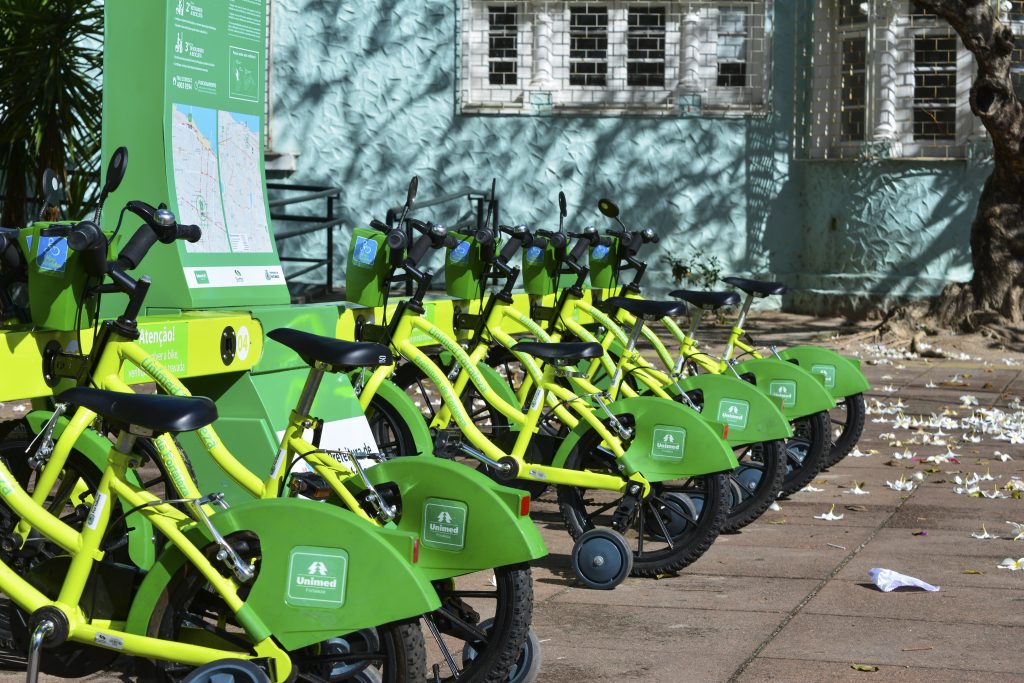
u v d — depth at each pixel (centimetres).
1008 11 1330
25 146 941
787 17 1481
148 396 274
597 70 1505
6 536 337
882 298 1414
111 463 290
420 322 493
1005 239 1236
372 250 496
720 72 1504
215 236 495
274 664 272
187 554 278
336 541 273
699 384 543
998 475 696
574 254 590
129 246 336
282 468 336
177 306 467
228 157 508
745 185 1497
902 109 1416
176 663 288
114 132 473
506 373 600
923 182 1402
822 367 658
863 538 555
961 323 1249
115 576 302
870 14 1412
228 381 448
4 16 927
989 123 1178
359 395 487
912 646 404
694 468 477
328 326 488
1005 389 1001
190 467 401
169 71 470
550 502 626
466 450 489
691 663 388
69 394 277
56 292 344
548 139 1503
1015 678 373
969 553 528
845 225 1444
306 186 1407
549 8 1491
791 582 483
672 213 1502
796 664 386
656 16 1493
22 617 336
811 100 1480
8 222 944
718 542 549
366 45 1508
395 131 1514
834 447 664
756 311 1502
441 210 1512
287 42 1514
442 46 1502
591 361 607
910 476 691
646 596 465
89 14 938
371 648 295
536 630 422
